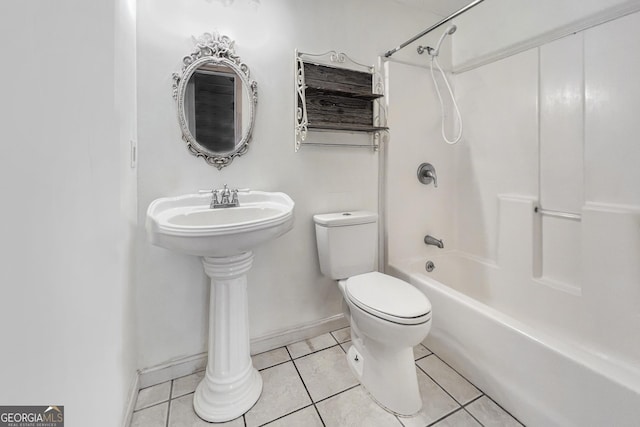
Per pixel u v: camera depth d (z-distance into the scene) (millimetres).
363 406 1158
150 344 1268
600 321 1266
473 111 1931
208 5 1277
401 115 1831
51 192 608
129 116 1056
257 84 1400
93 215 755
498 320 1138
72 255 674
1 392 503
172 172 1251
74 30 681
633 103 1184
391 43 1807
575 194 1403
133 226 1142
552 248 1515
